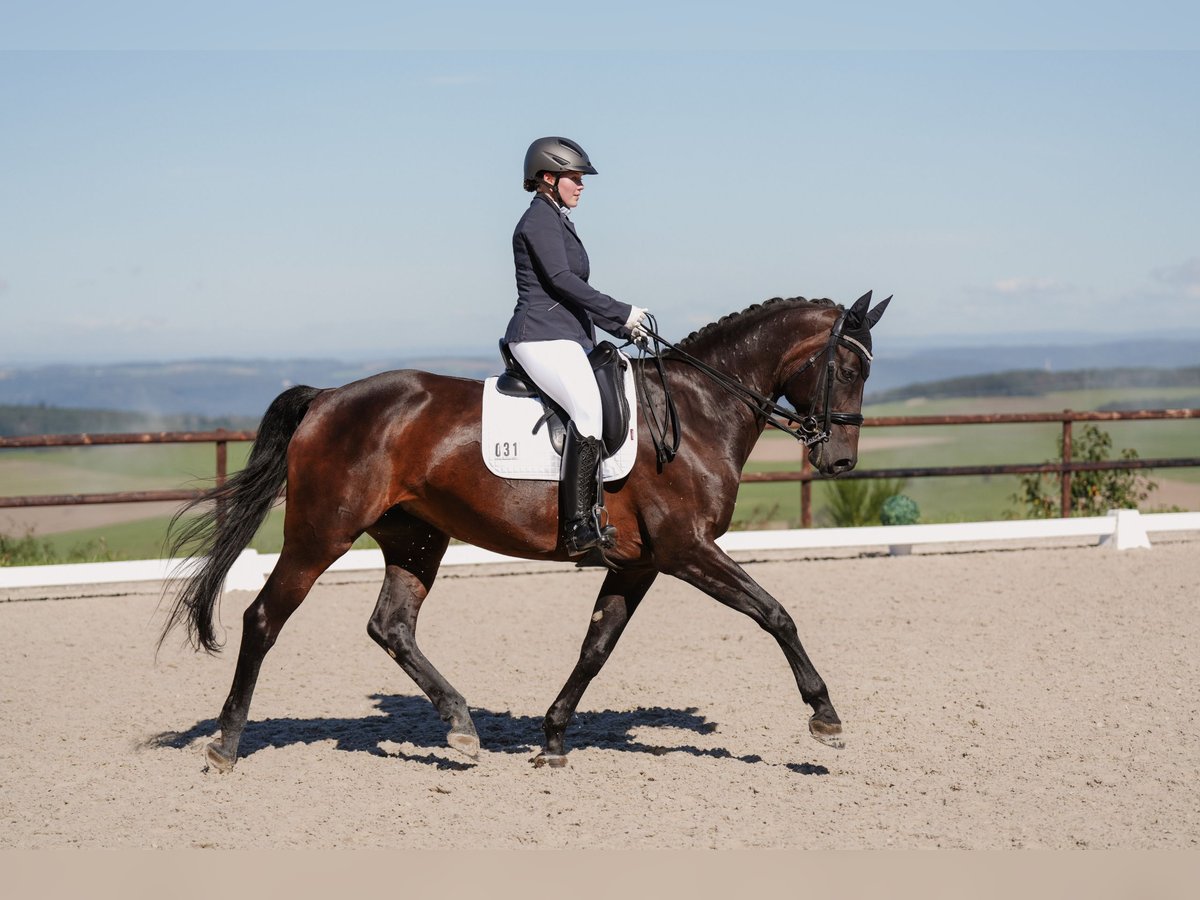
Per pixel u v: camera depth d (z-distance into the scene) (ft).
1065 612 36.14
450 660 31.45
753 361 22.70
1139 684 27.78
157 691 28.35
